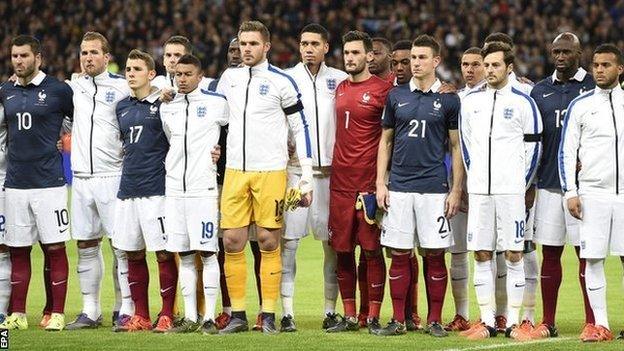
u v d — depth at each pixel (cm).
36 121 3422
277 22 10781
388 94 3375
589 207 3192
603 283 3209
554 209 3322
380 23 10912
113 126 3484
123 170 3416
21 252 3484
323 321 3519
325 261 3547
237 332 3344
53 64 10494
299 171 3512
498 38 3359
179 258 3491
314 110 3528
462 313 3484
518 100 3244
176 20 10688
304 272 4888
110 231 3494
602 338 3147
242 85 3353
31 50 3409
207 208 3338
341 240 3444
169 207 3359
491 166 3244
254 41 3341
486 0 10988
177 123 3344
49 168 3441
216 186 3372
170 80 3600
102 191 3478
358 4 11162
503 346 3056
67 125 3662
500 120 3244
